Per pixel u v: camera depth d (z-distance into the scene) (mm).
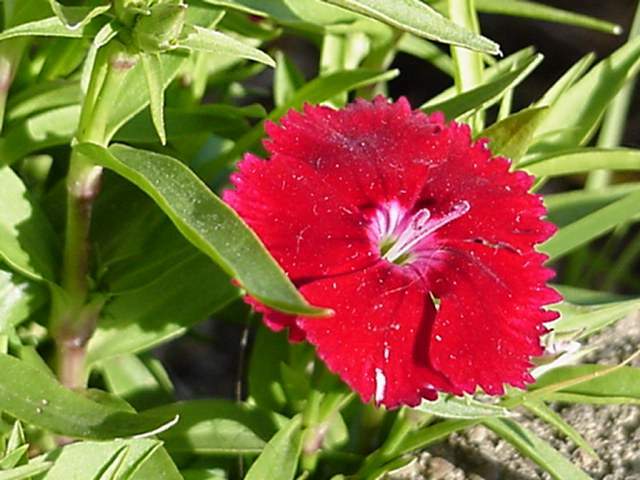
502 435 178
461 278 160
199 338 256
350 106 176
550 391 174
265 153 206
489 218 167
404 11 152
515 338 156
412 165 170
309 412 181
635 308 203
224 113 196
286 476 172
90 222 181
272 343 203
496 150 184
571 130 205
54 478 157
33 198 180
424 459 191
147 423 158
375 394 149
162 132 150
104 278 183
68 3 188
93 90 157
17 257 172
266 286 135
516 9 211
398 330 154
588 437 195
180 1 153
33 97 188
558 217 210
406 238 163
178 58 173
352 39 224
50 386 160
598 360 207
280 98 227
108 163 153
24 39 179
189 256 186
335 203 162
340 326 151
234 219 142
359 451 195
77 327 179
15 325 181
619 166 192
